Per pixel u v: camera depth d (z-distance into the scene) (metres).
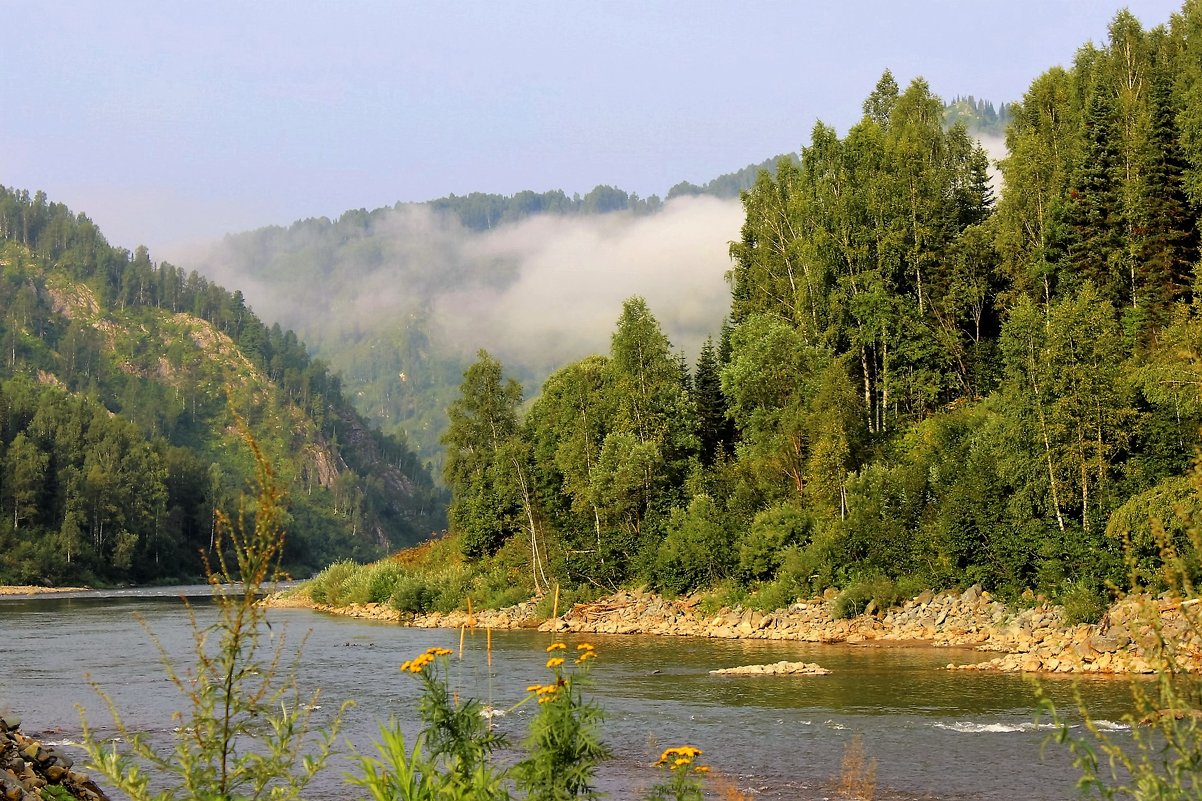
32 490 177.38
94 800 22.41
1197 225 70.50
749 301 93.06
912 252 82.38
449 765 12.63
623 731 32.47
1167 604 43.19
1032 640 47.78
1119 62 93.75
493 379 92.31
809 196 88.38
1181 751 9.04
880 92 102.25
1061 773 25.80
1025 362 55.31
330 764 27.97
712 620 64.19
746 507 72.94
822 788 25.33
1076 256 73.50
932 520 60.25
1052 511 53.72
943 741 29.75
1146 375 50.88
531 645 58.66
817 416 69.44
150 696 40.03
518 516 90.06
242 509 9.62
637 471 77.12
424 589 84.94
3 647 58.88
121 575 177.75
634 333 82.50
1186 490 45.03
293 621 82.12
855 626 56.50
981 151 101.69
